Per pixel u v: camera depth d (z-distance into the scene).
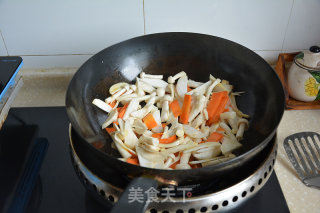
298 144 0.81
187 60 0.88
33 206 0.69
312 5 0.89
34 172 0.76
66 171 0.76
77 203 0.69
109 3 0.89
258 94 0.79
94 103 0.79
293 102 0.90
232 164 0.54
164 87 0.86
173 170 0.52
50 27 0.94
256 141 0.72
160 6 0.89
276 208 0.67
